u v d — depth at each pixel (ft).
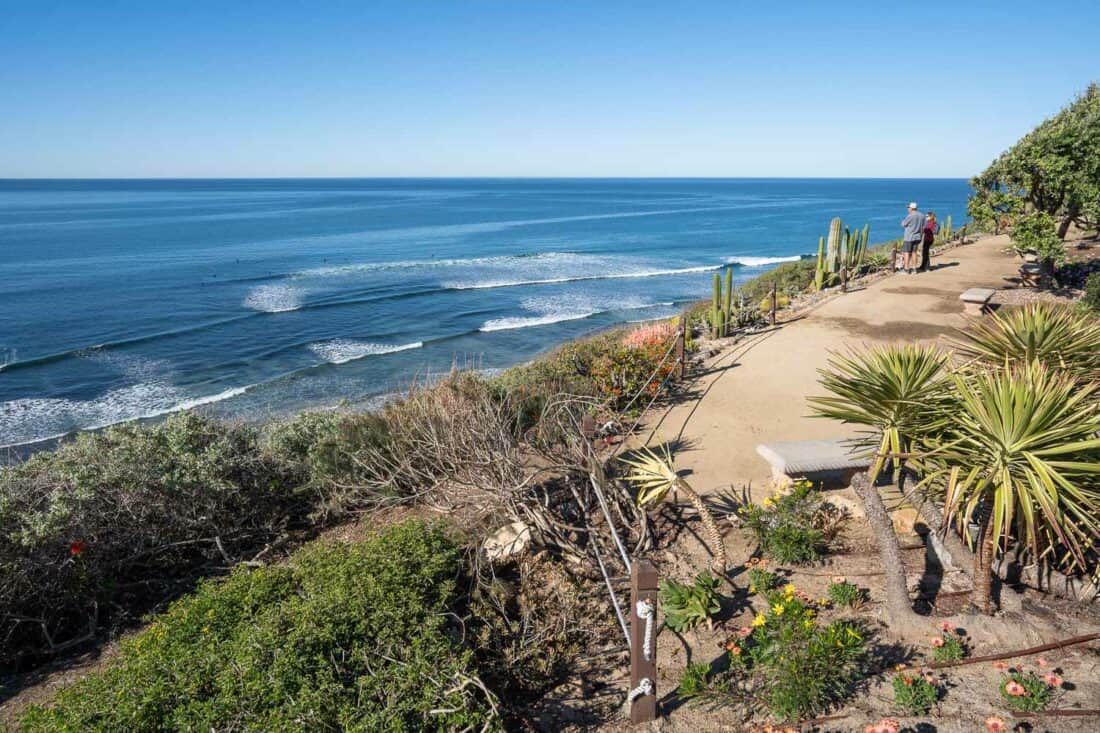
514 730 13.38
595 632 16.37
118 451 23.65
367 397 62.85
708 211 407.03
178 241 216.33
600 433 27.55
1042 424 13.19
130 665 13.83
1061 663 13.39
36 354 80.69
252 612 15.62
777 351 38.93
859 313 46.44
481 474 20.18
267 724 11.50
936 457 15.16
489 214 370.32
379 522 23.79
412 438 25.39
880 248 93.50
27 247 195.52
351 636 13.73
